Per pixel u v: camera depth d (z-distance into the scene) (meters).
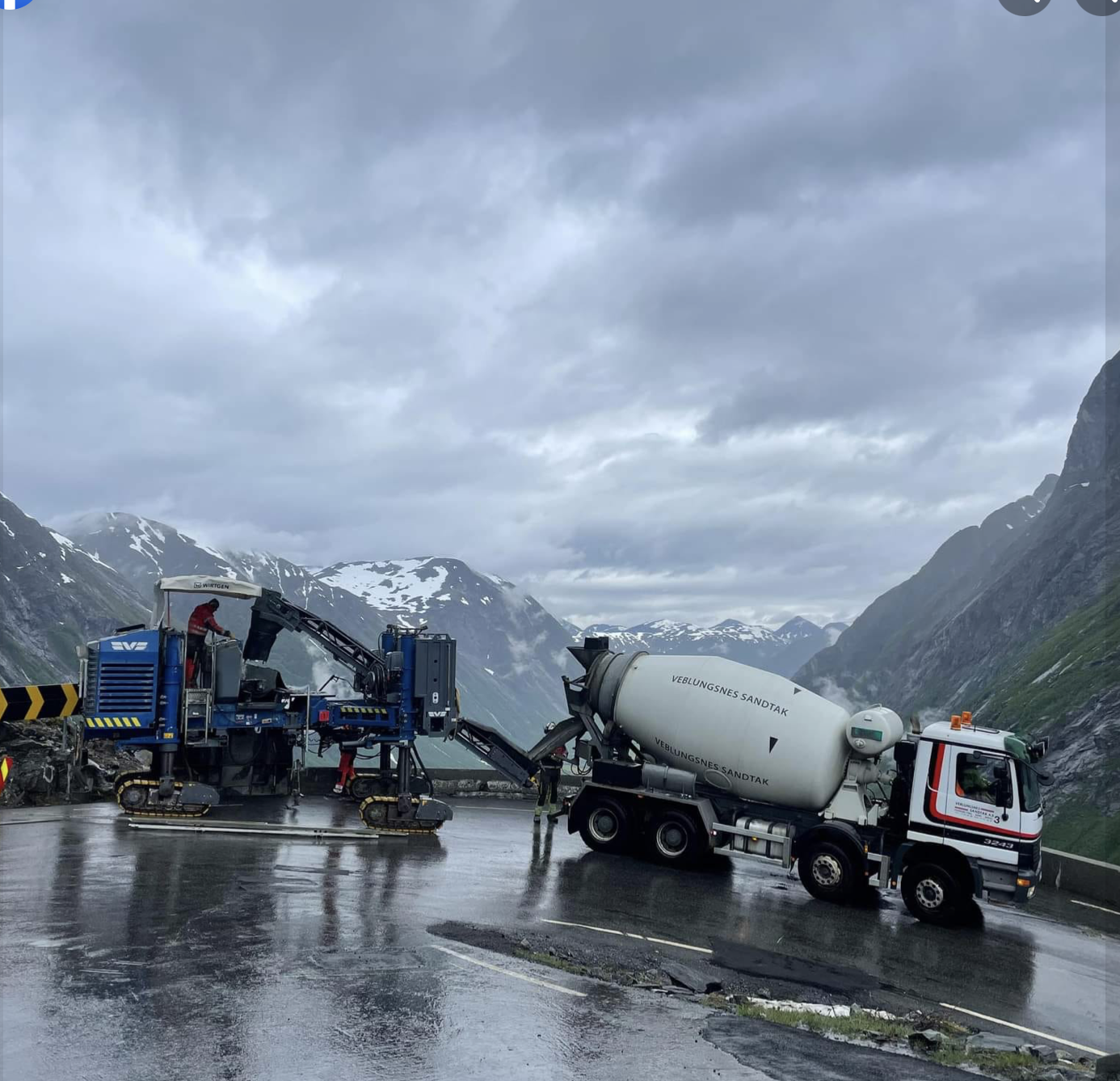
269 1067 8.56
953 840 17.27
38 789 23.16
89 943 11.98
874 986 13.07
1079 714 142.25
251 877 16.20
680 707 20.89
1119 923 18.39
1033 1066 10.07
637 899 16.84
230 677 23.05
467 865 18.62
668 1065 9.16
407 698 23.75
